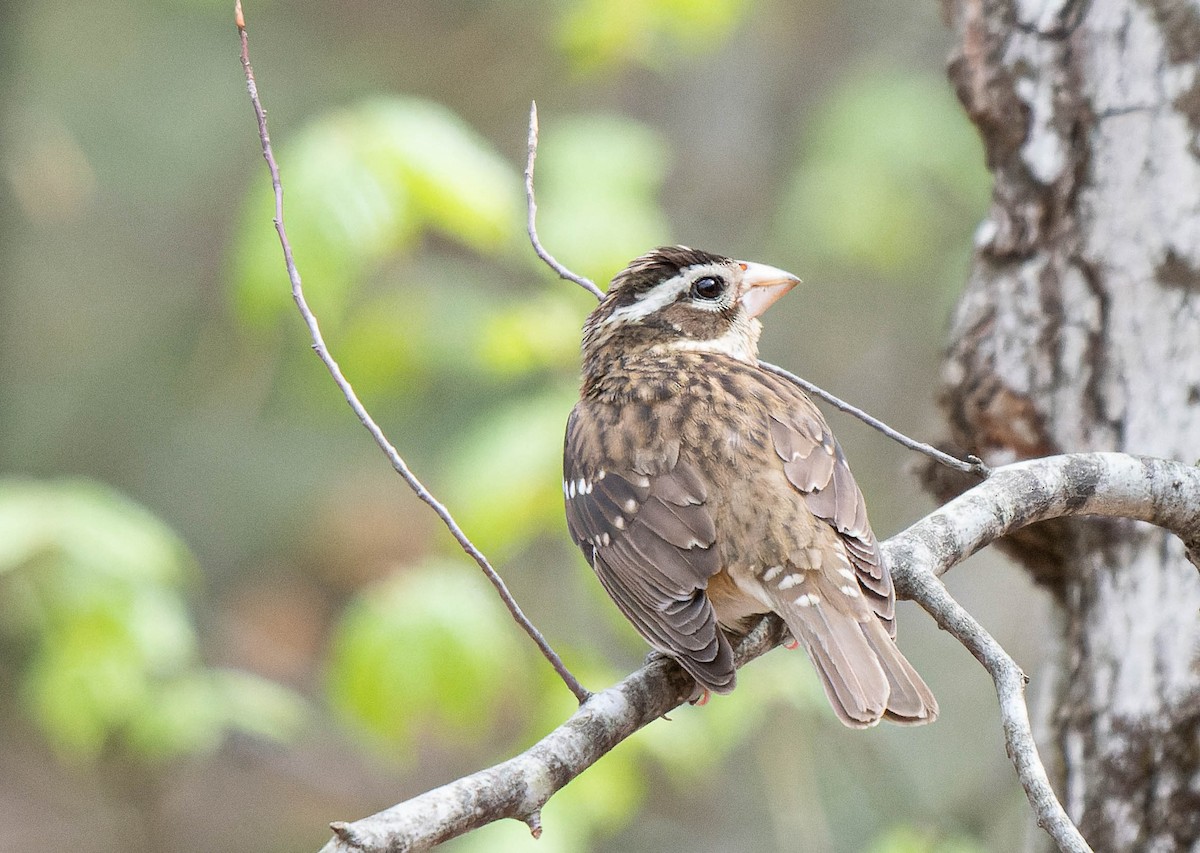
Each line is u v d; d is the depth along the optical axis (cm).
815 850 1235
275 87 1841
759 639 649
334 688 1071
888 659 605
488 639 1052
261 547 1842
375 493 1825
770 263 1606
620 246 1123
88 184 1627
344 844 463
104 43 1867
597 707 559
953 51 743
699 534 650
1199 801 658
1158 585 675
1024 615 1298
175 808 1780
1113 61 693
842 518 649
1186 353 670
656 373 723
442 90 1802
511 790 509
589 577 1082
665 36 1462
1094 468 605
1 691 1762
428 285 1401
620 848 1484
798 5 1727
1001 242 723
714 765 1246
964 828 1112
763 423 681
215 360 1816
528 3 1803
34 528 1078
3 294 1742
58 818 1794
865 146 1498
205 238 1862
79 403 1828
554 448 1045
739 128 1712
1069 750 703
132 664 1080
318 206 1047
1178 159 678
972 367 725
